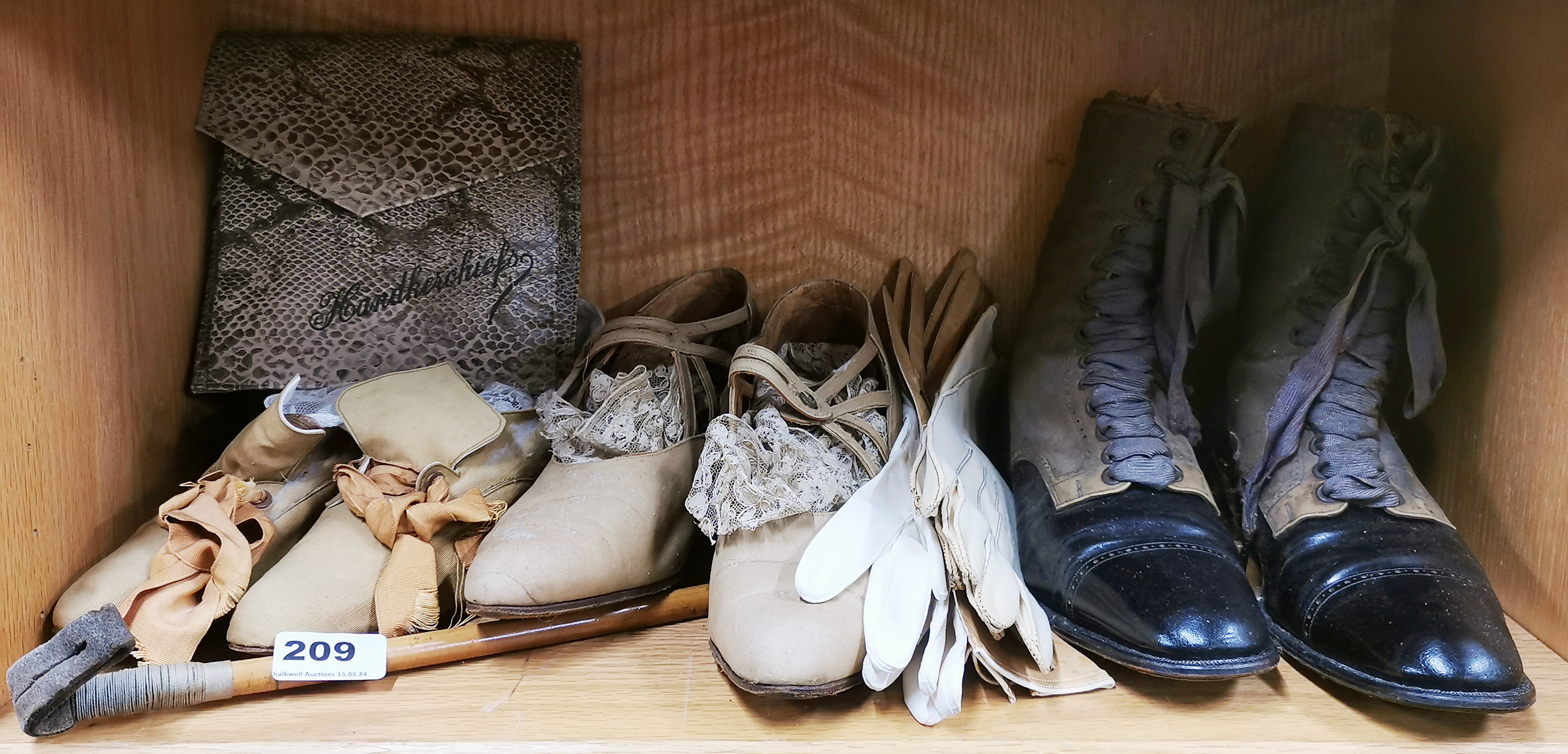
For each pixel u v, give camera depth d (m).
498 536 0.72
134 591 0.68
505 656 0.72
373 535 0.75
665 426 0.85
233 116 0.89
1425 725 0.63
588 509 0.74
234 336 0.88
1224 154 0.83
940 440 0.77
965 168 1.01
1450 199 0.82
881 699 0.66
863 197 1.02
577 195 0.95
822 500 0.74
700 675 0.69
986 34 0.98
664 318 0.92
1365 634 0.65
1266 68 0.95
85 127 0.73
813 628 0.63
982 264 1.03
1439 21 0.85
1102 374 0.83
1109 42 0.97
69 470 0.71
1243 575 0.70
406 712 0.64
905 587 0.67
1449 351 0.84
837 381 0.81
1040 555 0.76
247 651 0.67
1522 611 0.76
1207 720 0.64
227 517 0.72
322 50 0.92
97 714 0.60
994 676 0.65
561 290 0.94
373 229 0.90
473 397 0.81
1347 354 0.79
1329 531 0.73
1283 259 0.84
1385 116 0.79
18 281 0.66
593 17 0.97
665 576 0.77
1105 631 0.68
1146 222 0.85
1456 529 0.79
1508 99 0.77
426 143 0.91
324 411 0.82
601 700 0.66
